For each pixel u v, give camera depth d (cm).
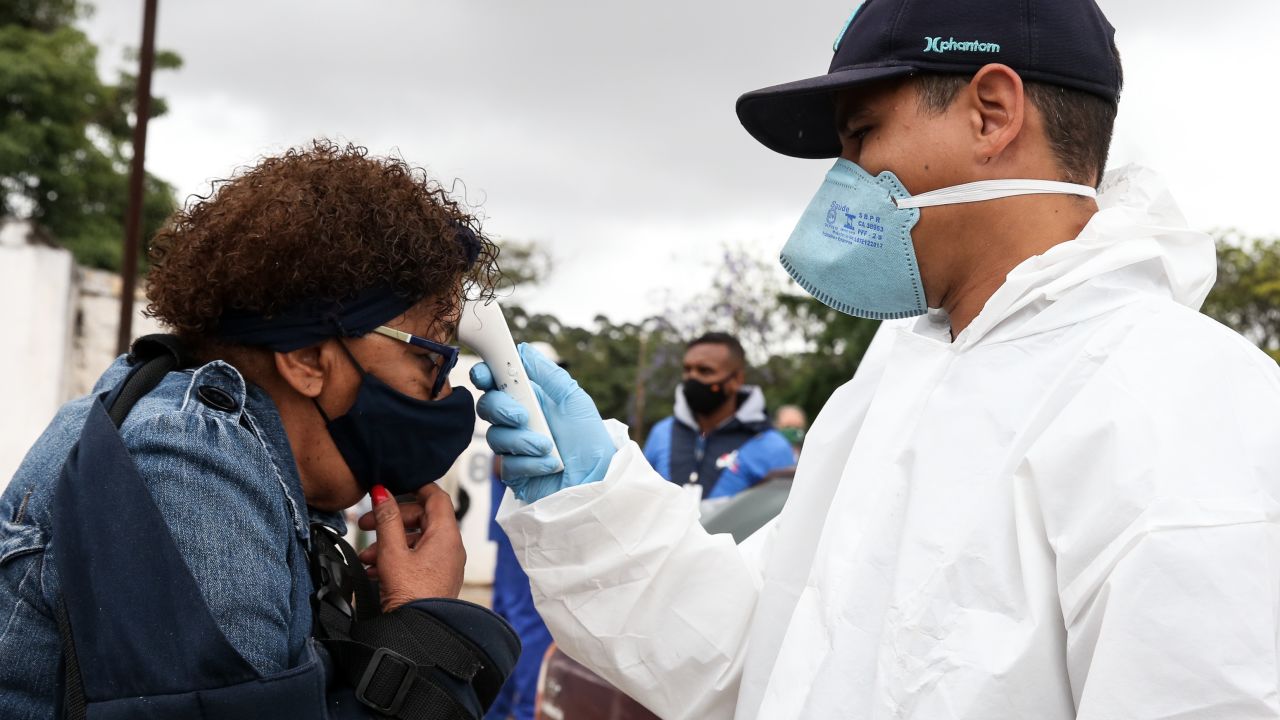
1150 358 136
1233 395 133
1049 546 138
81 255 2422
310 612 146
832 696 152
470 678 152
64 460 140
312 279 145
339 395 153
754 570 198
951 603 143
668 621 189
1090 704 125
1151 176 161
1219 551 123
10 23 2839
